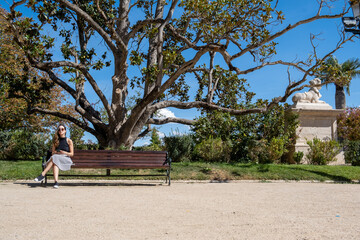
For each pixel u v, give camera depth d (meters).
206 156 14.68
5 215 4.38
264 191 7.93
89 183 9.49
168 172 9.70
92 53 13.80
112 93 14.58
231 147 15.19
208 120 16.52
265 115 17.03
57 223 3.94
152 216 4.46
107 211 4.80
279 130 16.58
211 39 13.34
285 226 3.89
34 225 3.83
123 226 3.82
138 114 13.54
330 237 3.37
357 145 15.60
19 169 10.92
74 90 15.98
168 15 13.21
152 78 13.31
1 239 3.17
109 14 12.78
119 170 11.84
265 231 3.62
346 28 11.40
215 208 5.21
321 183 10.81
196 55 12.45
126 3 15.17
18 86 15.13
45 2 12.52
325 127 16.56
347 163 16.39
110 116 14.40
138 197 6.48
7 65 21.28
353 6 11.34
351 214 4.84
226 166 12.72
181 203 5.73
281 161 16.59
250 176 11.54
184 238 3.28
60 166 8.13
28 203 5.42
